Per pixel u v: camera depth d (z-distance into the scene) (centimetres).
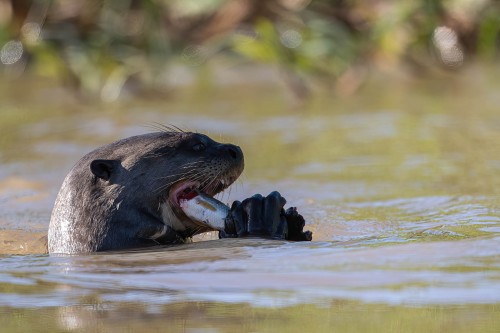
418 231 1488
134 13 3250
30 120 2669
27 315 1041
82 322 1005
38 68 3184
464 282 1098
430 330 930
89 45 3127
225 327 966
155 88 3022
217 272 1195
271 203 1487
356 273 1156
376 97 2875
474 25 3216
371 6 3219
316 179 2008
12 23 3219
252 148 2289
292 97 2892
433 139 2322
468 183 1908
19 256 1426
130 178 1535
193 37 3312
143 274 1209
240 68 3331
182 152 1566
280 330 950
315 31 3070
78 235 1511
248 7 3250
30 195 1973
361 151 2238
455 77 3108
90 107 2827
